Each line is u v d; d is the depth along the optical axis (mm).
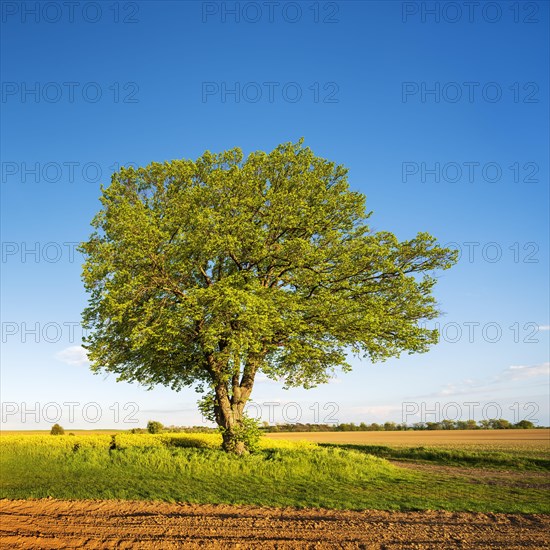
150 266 23203
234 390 26359
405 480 20516
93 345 24859
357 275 25891
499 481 20844
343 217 26531
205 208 23766
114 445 29844
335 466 21734
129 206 23266
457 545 10625
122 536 11445
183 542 10938
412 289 25047
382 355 25547
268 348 25719
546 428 103750
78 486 17844
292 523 12508
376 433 91312
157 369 25984
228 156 26562
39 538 11367
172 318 21828
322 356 25766
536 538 11172
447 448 41719
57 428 62250
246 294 21219
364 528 12008
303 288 25609
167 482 18750
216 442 33281
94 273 22797
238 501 15359
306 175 26141
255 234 23719
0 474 21797
